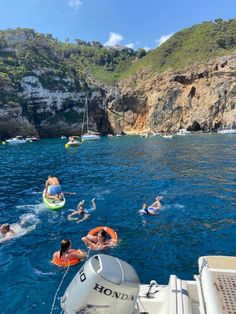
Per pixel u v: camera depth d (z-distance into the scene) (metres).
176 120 96.00
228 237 12.43
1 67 97.25
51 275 9.82
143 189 21.03
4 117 89.06
